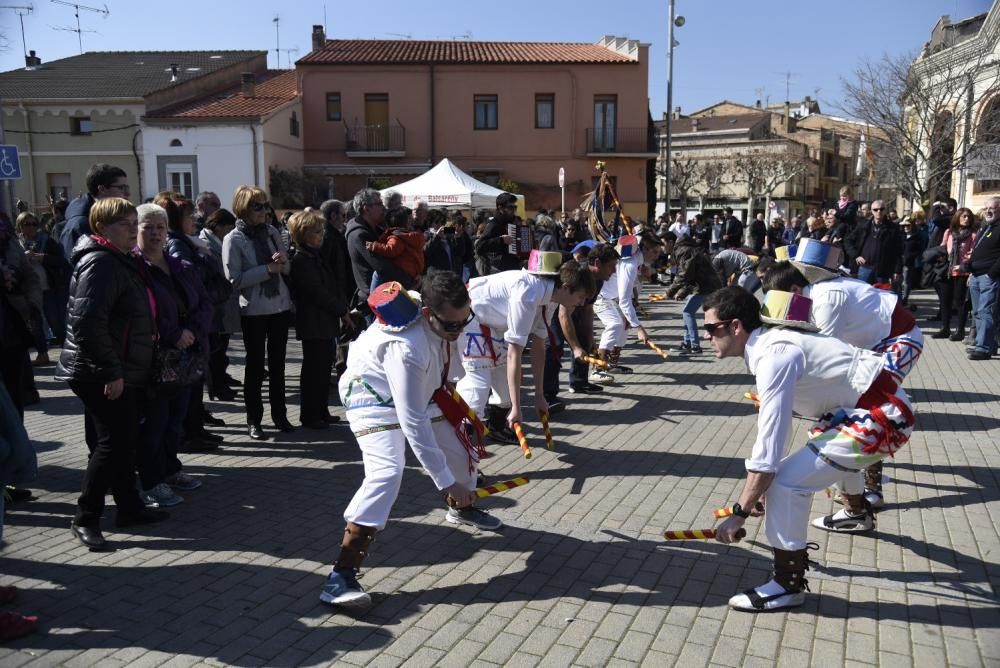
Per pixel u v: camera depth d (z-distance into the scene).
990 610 3.56
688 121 59.66
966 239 10.74
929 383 8.44
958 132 18.52
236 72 30.41
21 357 5.32
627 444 6.20
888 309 4.50
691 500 4.96
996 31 17.50
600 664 3.13
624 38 29.42
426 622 3.45
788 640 3.30
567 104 28.11
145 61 31.55
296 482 5.28
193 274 4.89
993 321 9.63
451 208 18.03
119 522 4.46
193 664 3.10
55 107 25.53
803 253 4.64
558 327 7.35
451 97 28.08
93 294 3.92
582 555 4.14
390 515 4.69
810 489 3.43
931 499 4.98
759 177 48.81
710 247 23.11
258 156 25.25
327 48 29.59
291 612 3.53
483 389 5.58
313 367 6.44
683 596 3.69
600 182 11.33
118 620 3.44
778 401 3.26
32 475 3.57
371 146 28.16
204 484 5.23
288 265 6.19
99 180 5.11
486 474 5.45
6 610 3.50
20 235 9.68
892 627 3.41
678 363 9.77
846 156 65.56
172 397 4.67
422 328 3.48
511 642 3.29
